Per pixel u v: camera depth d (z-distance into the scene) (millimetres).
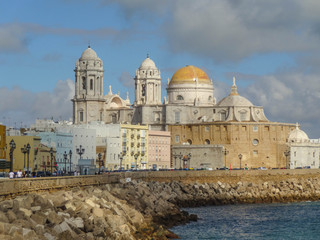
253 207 197500
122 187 170625
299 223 161125
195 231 142625
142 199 156125
